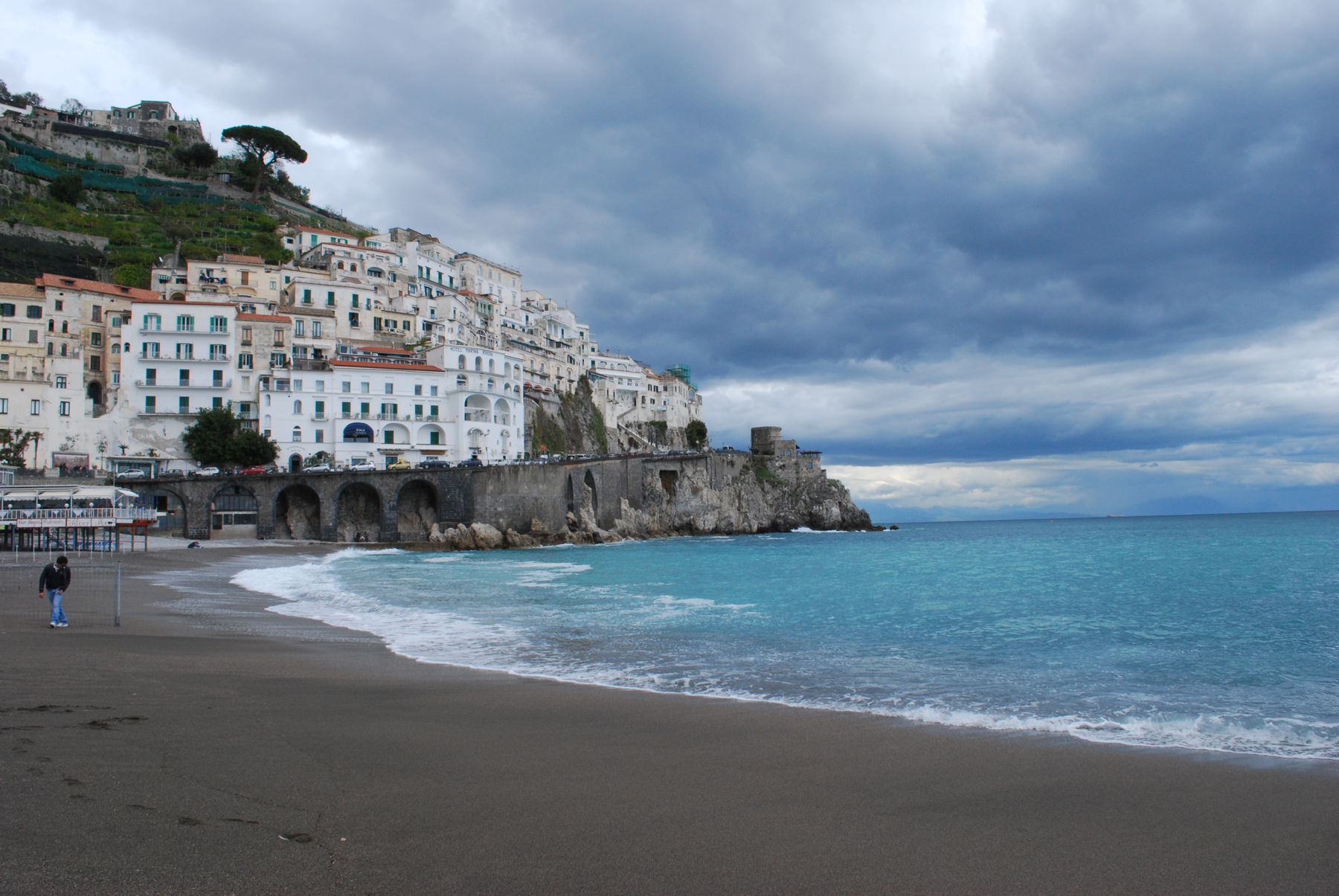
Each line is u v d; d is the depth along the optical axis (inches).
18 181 5142.7
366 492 3634.4
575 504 3976.4
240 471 3427.7
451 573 2074.3
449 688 646.5
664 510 4867.1
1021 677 724.7
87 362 3762.3
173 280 4301.2
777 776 419.5
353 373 3934.5
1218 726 537.6
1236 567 2180.1
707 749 471.2
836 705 601.3
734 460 5477.4
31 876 253.9
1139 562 2436.0
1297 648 909.8
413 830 323.0
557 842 316.8
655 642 933.2
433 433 4124.0
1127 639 975.6
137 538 2869.1
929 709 586.2
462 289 5777.6
